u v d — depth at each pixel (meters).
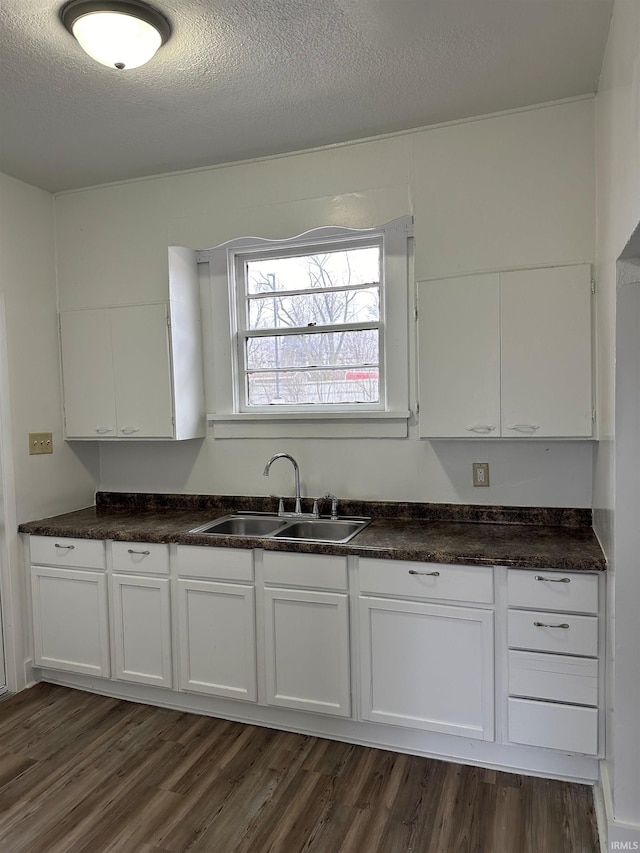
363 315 2.90
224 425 3.10
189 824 1.91
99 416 3.07
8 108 2.22
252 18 1.72
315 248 2.94
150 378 2.95
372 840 1.83
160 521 2.88
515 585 2.07
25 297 2.96
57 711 2.66
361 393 2.93
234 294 3.09
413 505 2.76
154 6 1.65
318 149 2.64
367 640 2.28
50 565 2.84
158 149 2.62
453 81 2.11
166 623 2.60
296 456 2.96
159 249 2.92
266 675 2.45
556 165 2.28
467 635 2.14
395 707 2.26
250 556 2.44
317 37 1.82
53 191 3.12
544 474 2.56
